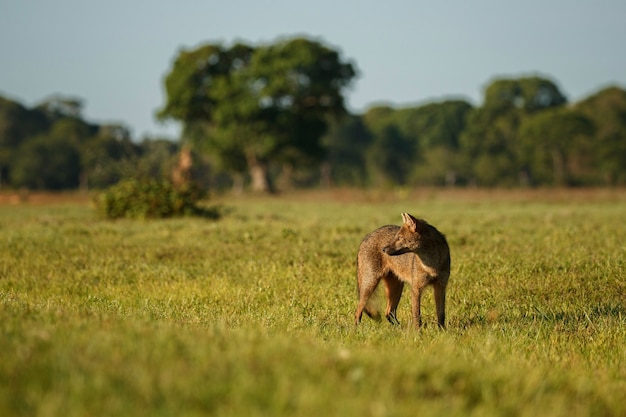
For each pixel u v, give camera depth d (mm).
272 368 12273
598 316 24953
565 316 24703
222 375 11922
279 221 55656
